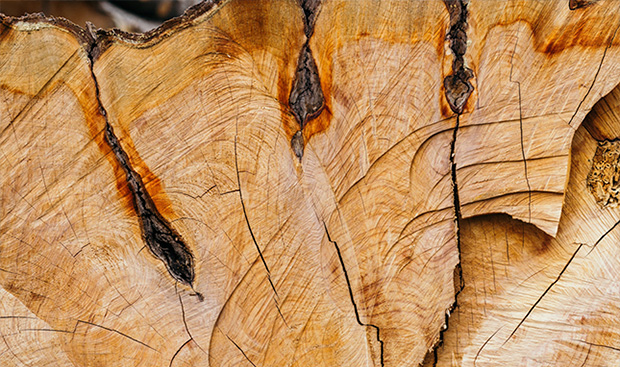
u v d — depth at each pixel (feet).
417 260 3.66
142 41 3.51
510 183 3.64
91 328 3.57
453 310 3.72
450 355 3.73
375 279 3.65
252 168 3.58
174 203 3.57
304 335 3.63
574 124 3.61
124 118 3.53
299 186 3.60
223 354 3.61
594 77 3.60
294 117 3.58
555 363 3.71
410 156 3.63
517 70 3.60
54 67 3.51
